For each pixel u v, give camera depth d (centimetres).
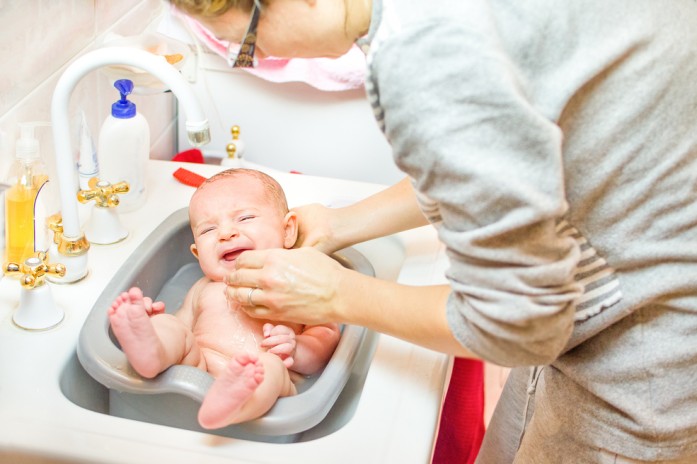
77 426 83
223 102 158
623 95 69
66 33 110
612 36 68
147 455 80
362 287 87
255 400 84
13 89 99
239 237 112
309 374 109
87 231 114
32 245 102
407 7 66
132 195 122
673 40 71
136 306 83
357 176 165
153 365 86
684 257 75
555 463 93
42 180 102
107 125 116
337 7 69
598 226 75
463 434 144
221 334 108
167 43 130
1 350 93
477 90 63
